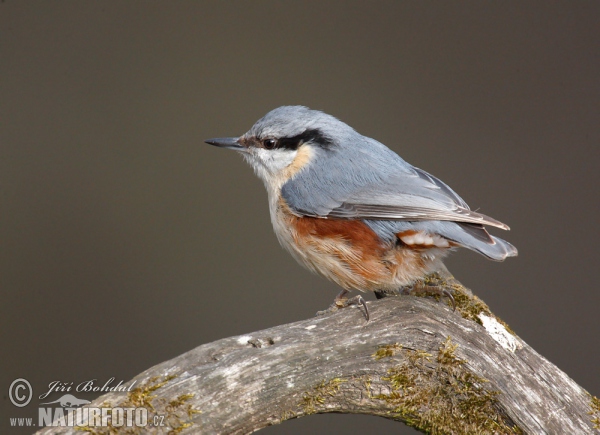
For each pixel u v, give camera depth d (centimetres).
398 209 346
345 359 342
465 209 345
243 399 341
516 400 342
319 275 347
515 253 344
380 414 342
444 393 342
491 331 344
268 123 348
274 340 342
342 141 348
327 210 346
